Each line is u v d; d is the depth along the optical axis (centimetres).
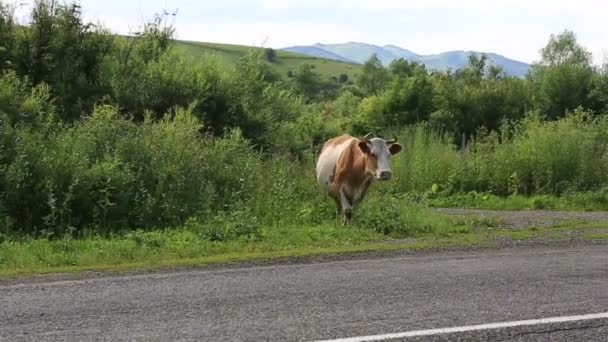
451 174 2219
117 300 720
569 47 6512
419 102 4519
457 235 1289
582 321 634
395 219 1359
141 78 2220
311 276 852
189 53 2617
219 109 2328
